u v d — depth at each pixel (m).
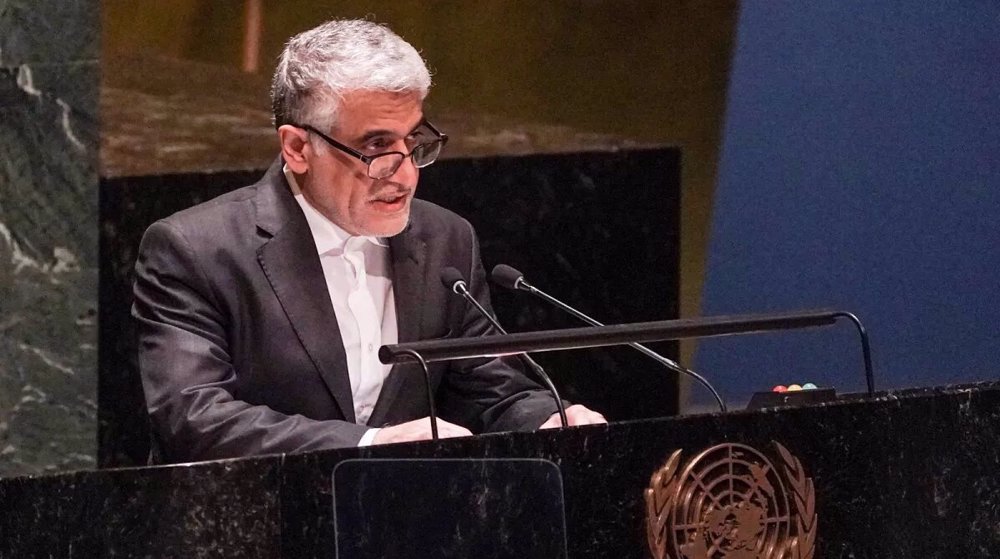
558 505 7.53
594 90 17.16
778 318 9.03
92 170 16.25
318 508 7.05
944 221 16.70
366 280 10.71
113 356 16.44
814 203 17.00
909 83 16.78
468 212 16.94
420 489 7.24
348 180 10.02
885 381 16.75
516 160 17.02
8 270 16.34
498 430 10.80
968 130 16.66
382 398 10.51
